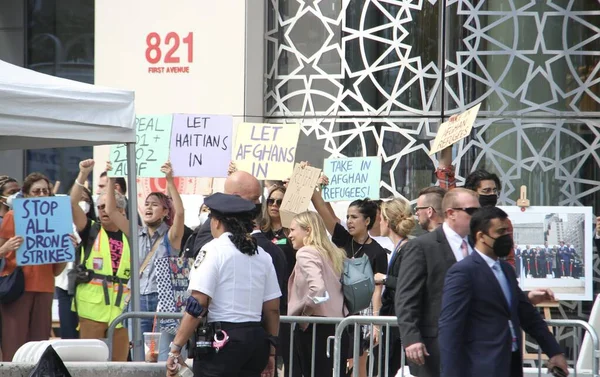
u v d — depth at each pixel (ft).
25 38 134.31
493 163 114.73
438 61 115.75
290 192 93.81
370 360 74.64
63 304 100.27
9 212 93.45
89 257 97.04
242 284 65.41
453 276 61.36
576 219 101.65
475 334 61.31
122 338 96.32
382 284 86.79
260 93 118.83
